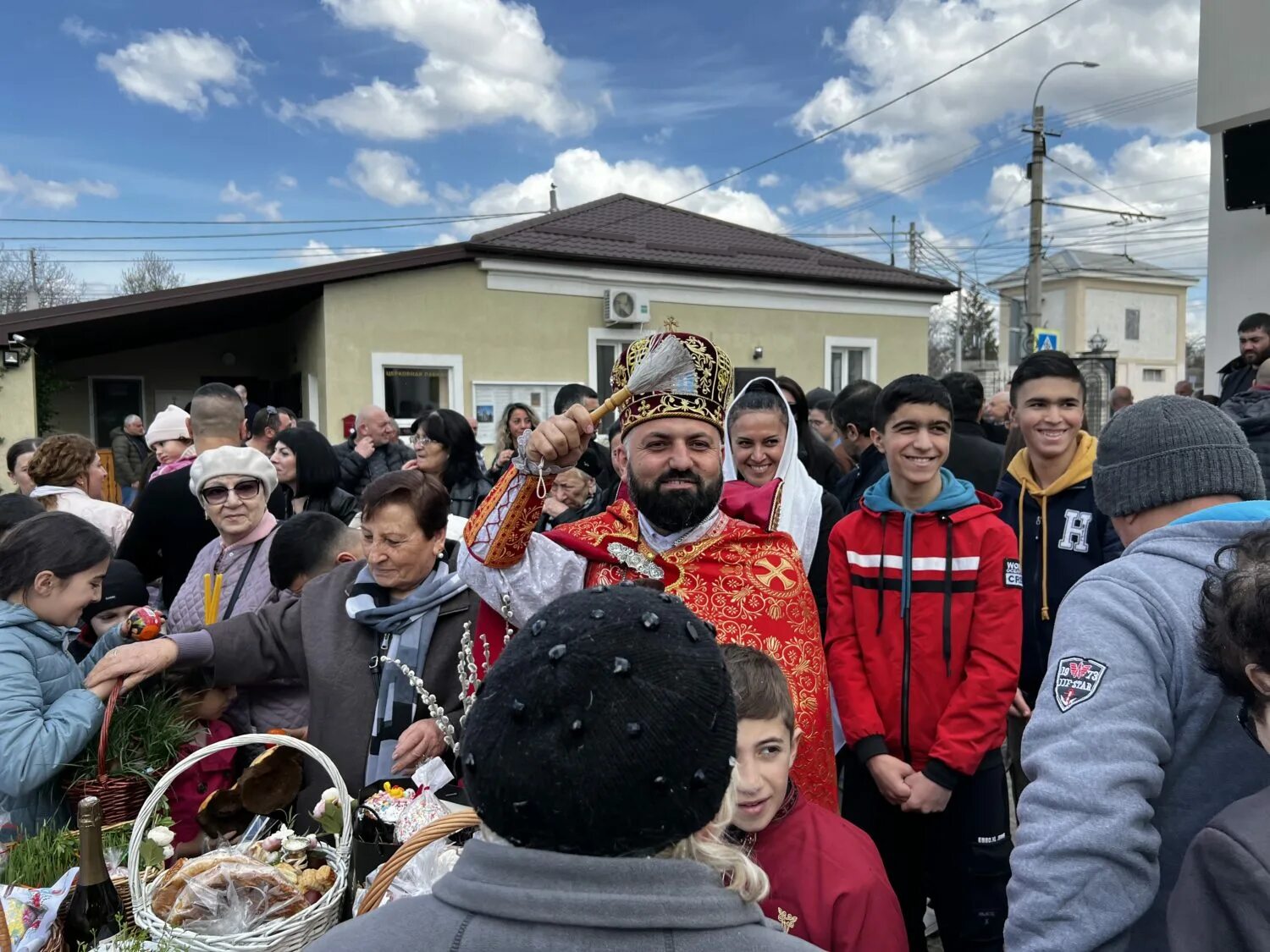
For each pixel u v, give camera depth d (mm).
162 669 1983
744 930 722
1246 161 6383
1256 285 6633
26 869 1646
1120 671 1256
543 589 1801
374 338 10461
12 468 4902
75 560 1983
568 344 11602
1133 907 1167
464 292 10938
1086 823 1175
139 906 1422
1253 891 988
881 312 13812
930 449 2340
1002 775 2283
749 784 1529
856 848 1616
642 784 692
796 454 2818
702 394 1789
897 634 2340
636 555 1834
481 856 733
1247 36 6352
